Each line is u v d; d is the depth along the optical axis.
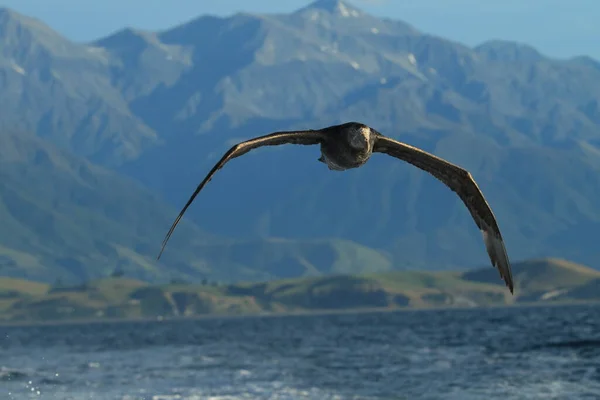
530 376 62.66
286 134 9.93
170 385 62.75
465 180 10.34
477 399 51.75
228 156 9.59
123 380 67.38
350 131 9.85
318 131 10.05
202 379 66.94
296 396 55.28
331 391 57.72
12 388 62.50
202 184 9.48
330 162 9.96
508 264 10.18
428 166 10.42
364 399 53.50
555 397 51.00
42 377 71.19
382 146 10.30
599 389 53.81
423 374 67.25
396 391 56.97
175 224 9.35
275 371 73.56
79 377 70.94
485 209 10.30
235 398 54.72
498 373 65.88
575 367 68.44
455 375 65.50
